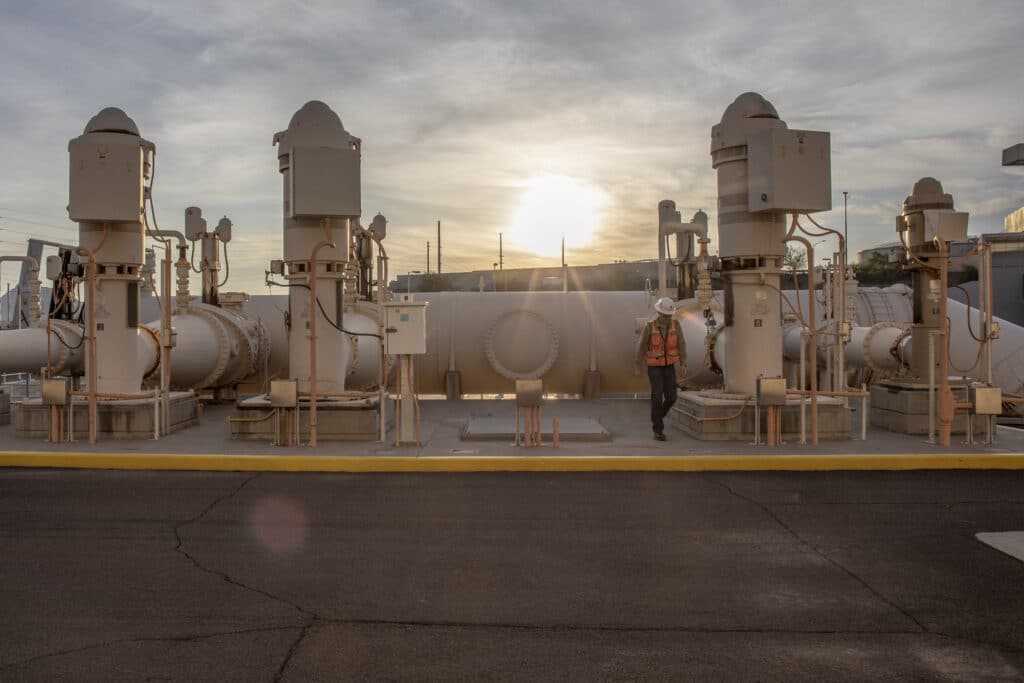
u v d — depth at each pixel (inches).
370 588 221.3
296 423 428.1
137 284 464.4
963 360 611.5
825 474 376.8
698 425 446.3
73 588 220.2
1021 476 372.5
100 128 453.4
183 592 217.6
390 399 557.0
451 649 182.5
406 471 384.8
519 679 168.2
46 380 428.8
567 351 658.2
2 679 166.2
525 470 386.6
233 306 658.2
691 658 178.1
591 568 238.5
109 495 330.6
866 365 562.9
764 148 429.4
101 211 434.6
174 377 558.9
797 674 170.4
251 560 245.1
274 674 169.6
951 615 203.0
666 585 224.2
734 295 459.5
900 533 275.6
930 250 470.3
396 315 429.1
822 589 221.1
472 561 245.0
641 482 358.9
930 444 427.5
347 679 167.6
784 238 430.3
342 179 427.2
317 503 318.3
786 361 647.1
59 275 547.2
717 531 278.4
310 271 451.5
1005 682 166.9
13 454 394.3
